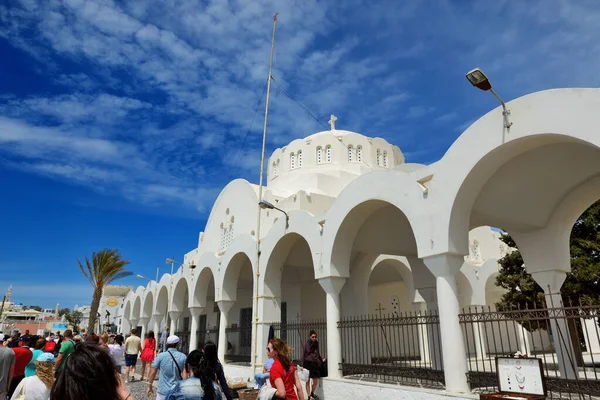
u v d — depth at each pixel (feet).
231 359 60.49
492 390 23.95
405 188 28.58
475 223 34.32
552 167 27.09
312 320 59.47
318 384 32.86
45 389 16.53
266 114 52.95
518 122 22.27
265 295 43.91
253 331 44.60
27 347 29.27
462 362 24.14
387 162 73.67
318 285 61.21
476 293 61.62
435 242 25.80
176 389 14.16
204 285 62.80
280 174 71.87
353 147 70.38
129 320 112.57
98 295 92.32
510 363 19.13
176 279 72.90
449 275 25.64
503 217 31.48
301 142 70.90
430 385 26.94
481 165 24.38
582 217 45.73
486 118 23.99
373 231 39.73
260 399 17.34
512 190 28.84
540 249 32.73
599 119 19.11
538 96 21.58
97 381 7.23
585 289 43.47
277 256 44.37
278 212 54.44
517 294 51.13
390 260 58.54
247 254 48.67
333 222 34.65
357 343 43.93
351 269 48.83
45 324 231.30
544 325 48.83
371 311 70.49
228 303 53.67
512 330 71.82
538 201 30.71
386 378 30.81
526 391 18.30
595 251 44.45
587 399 23.77
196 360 14.88
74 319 269.44
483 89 22.22
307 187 62.80
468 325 61.57
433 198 26.45
